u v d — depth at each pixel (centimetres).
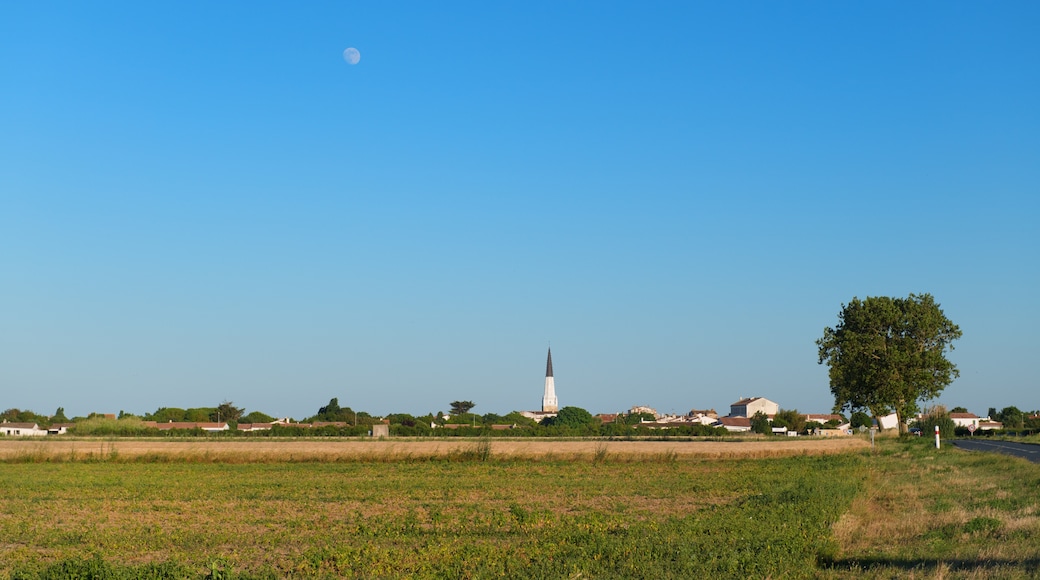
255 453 6825
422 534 2919
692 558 2094
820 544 2341
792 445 8300
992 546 2331
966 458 6419
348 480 5125
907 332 11006
